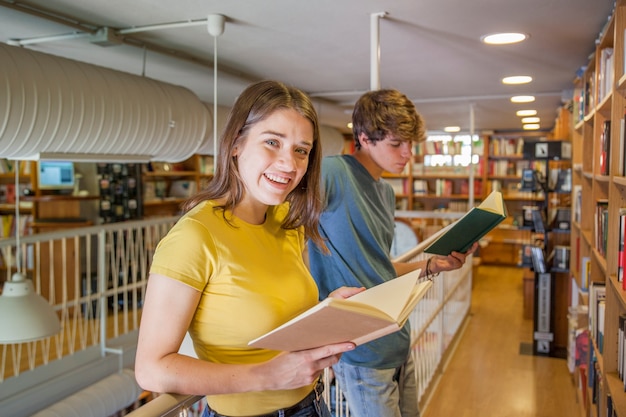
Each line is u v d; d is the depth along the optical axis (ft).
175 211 26.37
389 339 5.58
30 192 20.72
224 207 3.64
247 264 3.52
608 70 7.94
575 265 13.00
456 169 31.71
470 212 5.73
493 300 21.47
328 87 14.70
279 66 11.91
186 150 10.59
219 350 3.53
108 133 8.48
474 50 10.27
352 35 9.20
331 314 2.90
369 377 5.55
